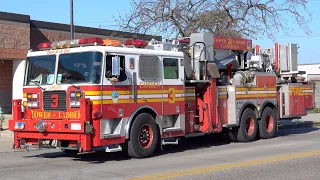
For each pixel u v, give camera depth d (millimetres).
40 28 24547
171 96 12469
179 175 9008
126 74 11258
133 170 9688
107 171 9586
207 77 13898
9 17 22484
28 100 11516
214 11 20719
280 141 15422
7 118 23078
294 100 17422
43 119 11180
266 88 16078
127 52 11312
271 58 17469
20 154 12898
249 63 16188
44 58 11492
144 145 11672
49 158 11922
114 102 10930
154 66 12016
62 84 10914
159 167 10078
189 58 13633
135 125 11375
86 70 10711
